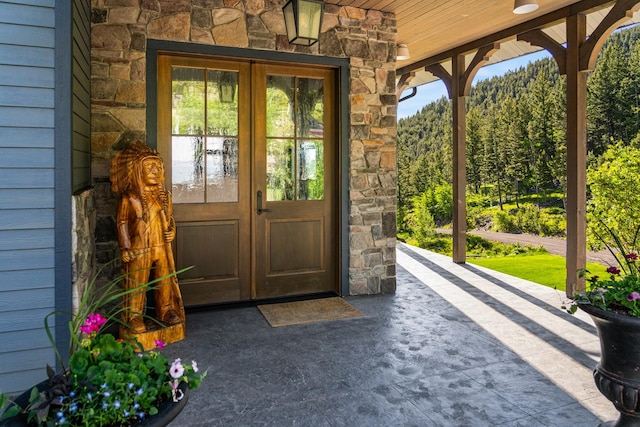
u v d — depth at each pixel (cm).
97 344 133
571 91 441
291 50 412
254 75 417
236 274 419
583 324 361
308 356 297
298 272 443
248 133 418
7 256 218
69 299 227
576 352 303
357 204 447
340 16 431
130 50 355
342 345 316
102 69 348
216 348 311
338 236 450
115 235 351
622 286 200
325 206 451
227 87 409
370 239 454
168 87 388
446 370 274
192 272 404
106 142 350
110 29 350
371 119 450
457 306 414
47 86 222
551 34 570
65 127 225
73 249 235
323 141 447
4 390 218
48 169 223
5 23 216
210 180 407
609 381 188
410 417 221
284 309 401
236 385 255
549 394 243
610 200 695
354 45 438
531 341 323
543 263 787
